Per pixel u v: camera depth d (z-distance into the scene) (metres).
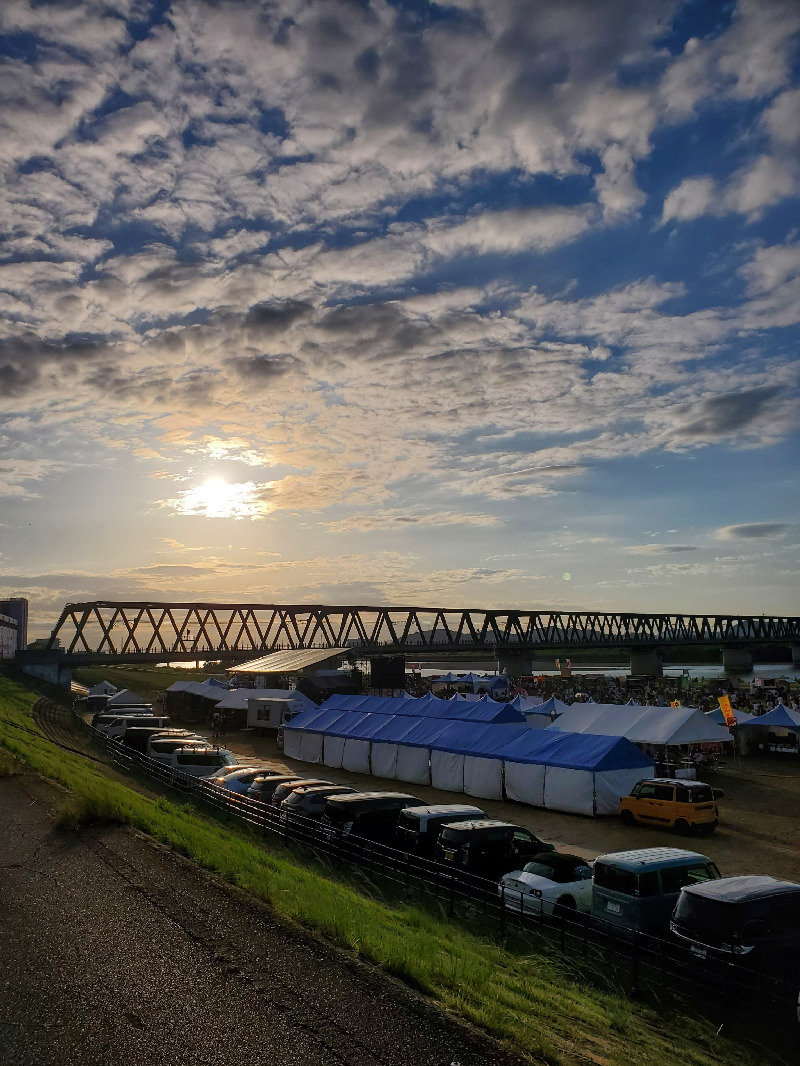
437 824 18.92
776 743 42.88
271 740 51.53
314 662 67.81
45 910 11.20
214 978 8.86
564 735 30.33
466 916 15.57
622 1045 8.84
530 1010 9.07
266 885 12.45
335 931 10.35
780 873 19.41
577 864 15.94
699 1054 9.55
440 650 119.56
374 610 116.56
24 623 144.50
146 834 15.98
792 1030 10.23
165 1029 7.65
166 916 10.97
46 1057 7.11
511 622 130.12
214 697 60.94
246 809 23.45
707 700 63.94
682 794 24.42
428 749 34.00
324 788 23.25
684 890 12.36
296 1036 7.55
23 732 35.16
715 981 11.38
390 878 17.30
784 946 11.50
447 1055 7.27
